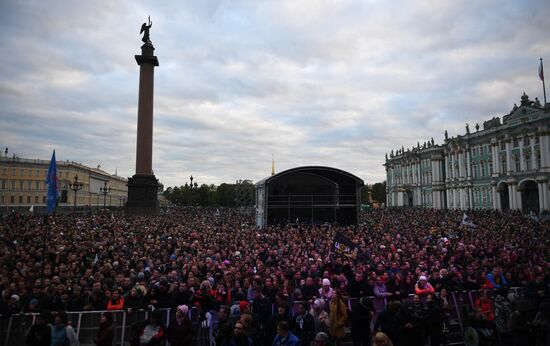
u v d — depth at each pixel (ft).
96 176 500.33
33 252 60.29
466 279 45.78
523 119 240.73
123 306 38.24
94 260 58.39
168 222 135.03
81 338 35.55
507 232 104.68
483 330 35.14
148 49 194.49
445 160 330.13
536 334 33.27
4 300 37.50
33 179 386.32
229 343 29.71
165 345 32.48
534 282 44.68
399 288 43.55
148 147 191.93
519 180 245.24
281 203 171.94
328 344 26.20
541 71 217.77
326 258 62.39
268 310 37.11
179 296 38.37
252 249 73.10
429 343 39.32
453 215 190.90
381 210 293.43
